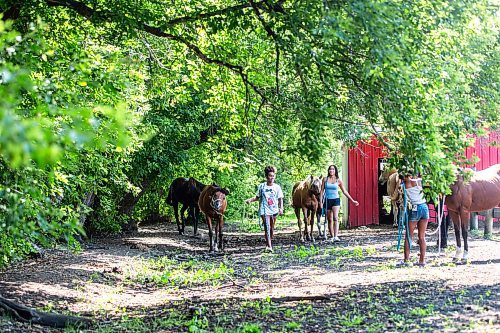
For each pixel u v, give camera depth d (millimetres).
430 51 9391
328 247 17984
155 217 32250
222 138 13875
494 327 6844
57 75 7551
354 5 7703
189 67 13867
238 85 12961
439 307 8242
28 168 6637
